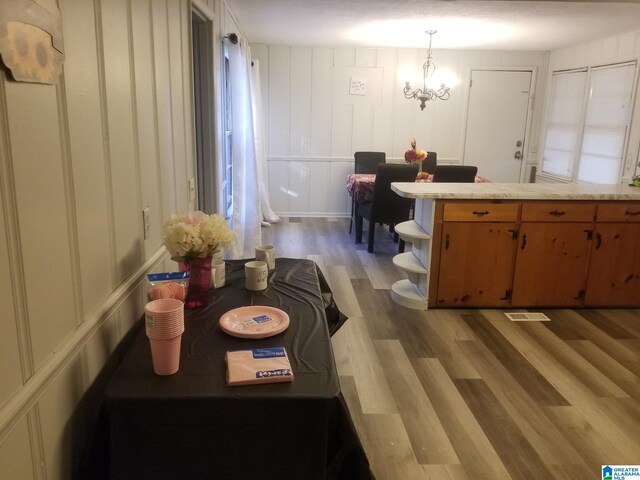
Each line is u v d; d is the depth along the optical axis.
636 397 2.57
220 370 1.41
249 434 1.32
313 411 1.30
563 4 4.11
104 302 1.50
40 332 1.12
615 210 3.60
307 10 4.50
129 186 1.72
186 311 1.80
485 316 3.62
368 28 5.29
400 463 2.04
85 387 1.36
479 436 2.23
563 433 2.26
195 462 1.33
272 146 6.87
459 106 6.84
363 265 4.91
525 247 3.64
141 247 1.86
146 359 1.45
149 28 1.93
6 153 0.97
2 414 0.96
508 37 5.66
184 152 2.60
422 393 2.58
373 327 3.41
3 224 0.97
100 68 1.45
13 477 1.01
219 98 3.90
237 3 4.30
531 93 6.85
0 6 0.93
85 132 1.35
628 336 3.30
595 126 5.78
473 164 7.04
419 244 3.90
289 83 6.68
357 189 5.61
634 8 4.20
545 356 3.01
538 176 7.02
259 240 4.85
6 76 0.97
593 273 3.70
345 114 6.81
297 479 1.35
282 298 1.94
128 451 1.30
